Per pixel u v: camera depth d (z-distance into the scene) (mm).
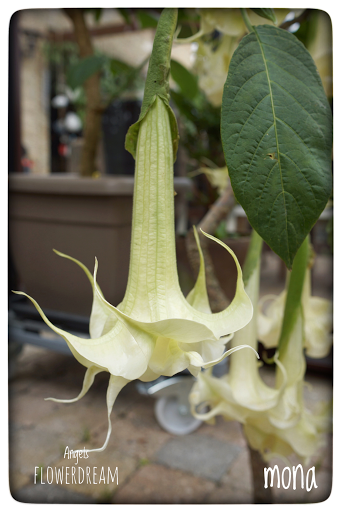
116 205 1386
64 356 2146
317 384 1630
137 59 2936
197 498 1126
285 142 333
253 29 354
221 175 1416
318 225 1512
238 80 337
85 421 1554
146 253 349
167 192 349
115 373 306
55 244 1496
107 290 1439
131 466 1296
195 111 1896
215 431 1526
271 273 2568
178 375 1379
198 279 371
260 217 327
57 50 2791
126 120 2510
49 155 3146
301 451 520
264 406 499
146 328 320
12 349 1647
